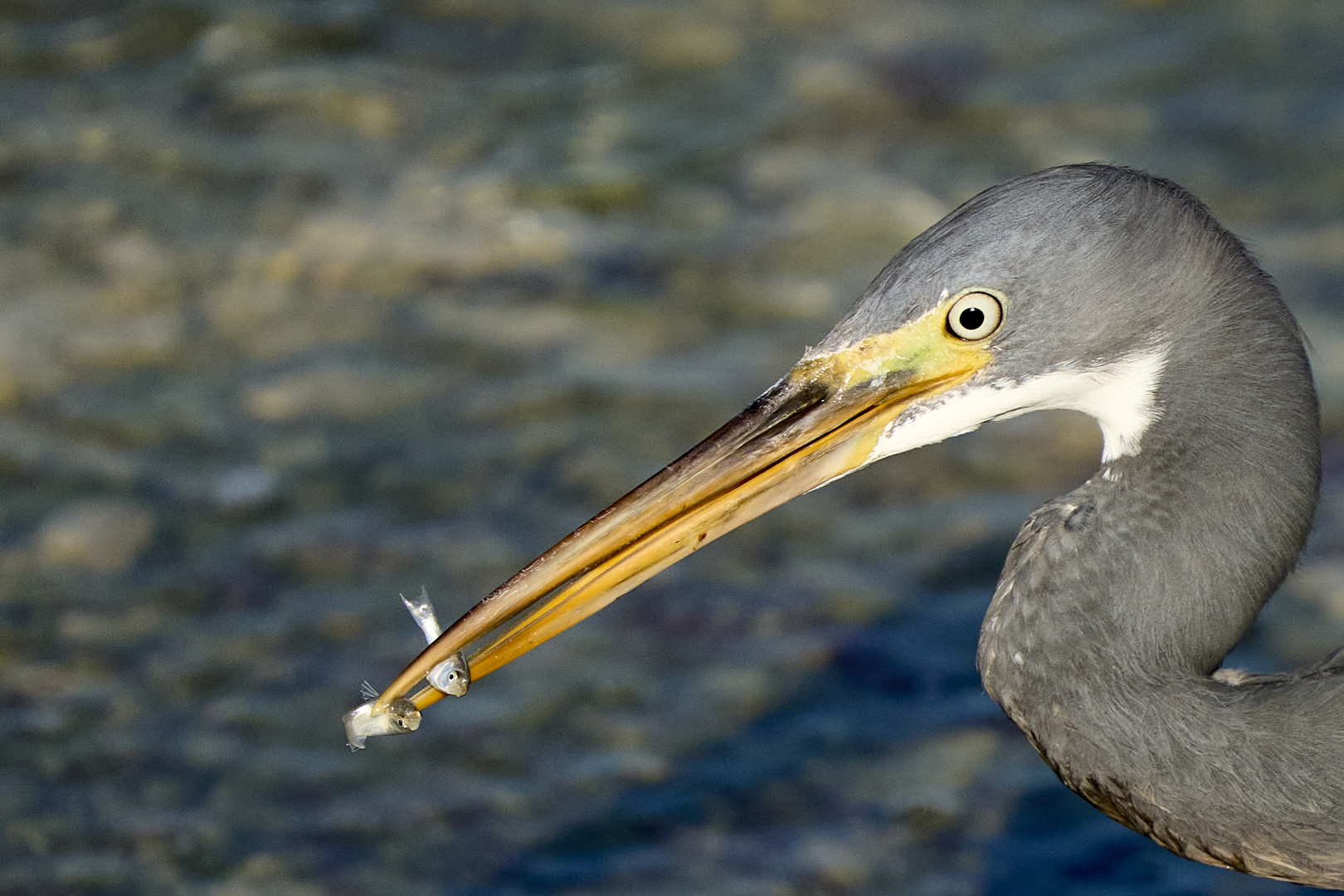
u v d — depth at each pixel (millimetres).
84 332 13766
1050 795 10125
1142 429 7145
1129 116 16172
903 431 7352
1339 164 15469
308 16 17312
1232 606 7086
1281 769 6992
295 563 11781
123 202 15070
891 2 17766
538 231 14883
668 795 10141
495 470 12555
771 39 17234
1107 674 7086
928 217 14977
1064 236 6992
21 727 10531
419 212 15039
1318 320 13688
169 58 16734
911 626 11281
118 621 11312
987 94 16469
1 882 9539
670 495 7414
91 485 12367
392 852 9797
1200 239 6992
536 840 9867
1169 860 9727
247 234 14789
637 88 16578
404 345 13781
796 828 9930
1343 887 7254
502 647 7434
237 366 13570
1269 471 7051
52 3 17391
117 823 9945
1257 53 16984
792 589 11617
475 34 17234
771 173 15508
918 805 10062
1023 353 7145
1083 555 7125
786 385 7445
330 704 10727
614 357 13648
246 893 9547
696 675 10961
